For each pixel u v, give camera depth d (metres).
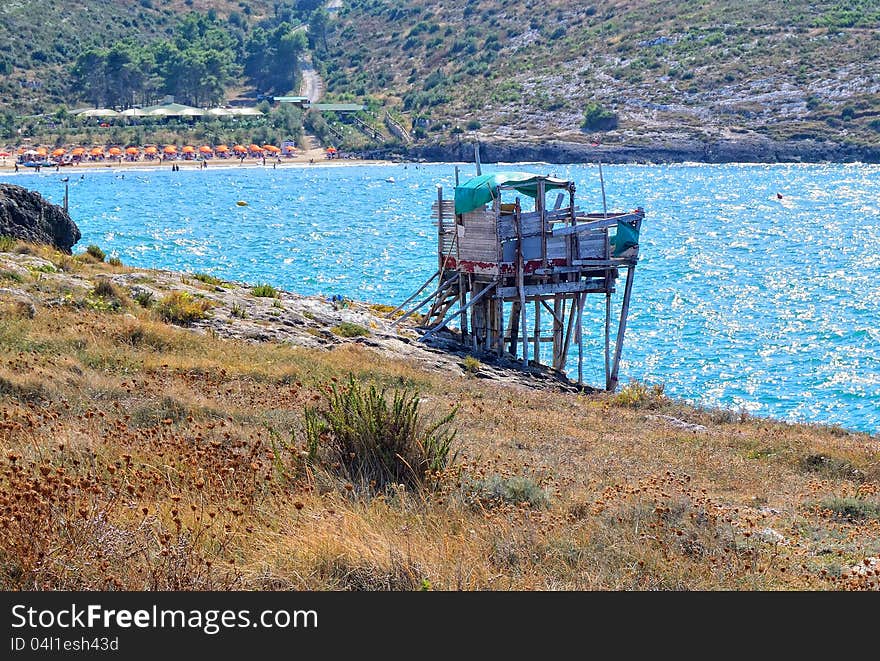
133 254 105.00
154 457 15.72
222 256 105.12
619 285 86.62
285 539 12.62
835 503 20.91
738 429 33.78
